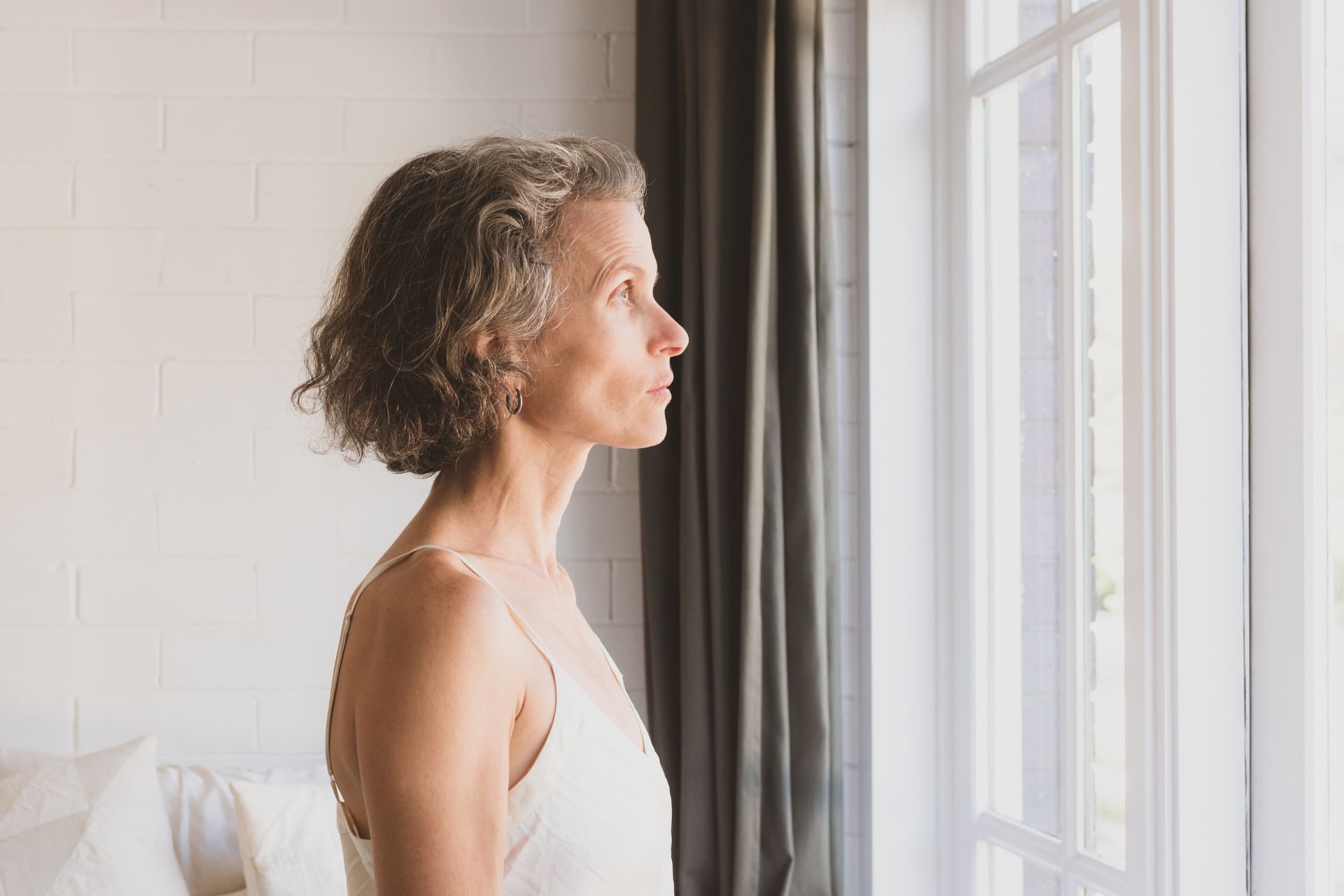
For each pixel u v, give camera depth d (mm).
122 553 2029
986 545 1901
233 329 2053
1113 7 1523
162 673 2031
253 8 2062
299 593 2057
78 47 2033
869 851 1978
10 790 1711
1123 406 1461
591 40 2107
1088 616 1616
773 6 1790
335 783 833
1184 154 1390
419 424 802
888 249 1968
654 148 1958
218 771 1942
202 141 2053
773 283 1834
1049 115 1702
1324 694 1304
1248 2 1395
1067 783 1667
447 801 688
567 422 845
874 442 1966
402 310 789
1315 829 1311
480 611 723
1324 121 1292
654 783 848
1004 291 1839
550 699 775
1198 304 1392
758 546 1792
